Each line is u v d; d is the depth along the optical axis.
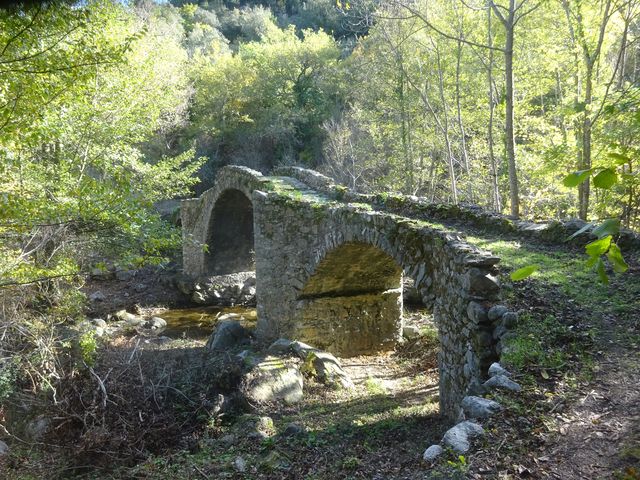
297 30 47.50
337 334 13.70
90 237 9.70
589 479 3.72
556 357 5.50
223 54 41.84
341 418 9.05
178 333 17.48
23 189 8.33
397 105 21.61
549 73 16.73
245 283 22.73
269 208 14.16
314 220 12.64
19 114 5.77
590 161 11.68
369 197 12.45
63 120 9.98
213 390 10.22
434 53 18.69
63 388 9.55
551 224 8.80
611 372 5.08
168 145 31.59
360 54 25.25
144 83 12.44
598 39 13.36
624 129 9.93
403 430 7.75
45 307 10.84
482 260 6.82
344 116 28.42
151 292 22.14
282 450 7.08
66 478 7.90
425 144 21.30
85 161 10.93
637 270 7.14
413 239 8.89
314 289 13.30
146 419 9.20
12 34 4.71
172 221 26.86
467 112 19.22
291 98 35.34
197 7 53.50
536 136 16.27
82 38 6.16
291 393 10.40
